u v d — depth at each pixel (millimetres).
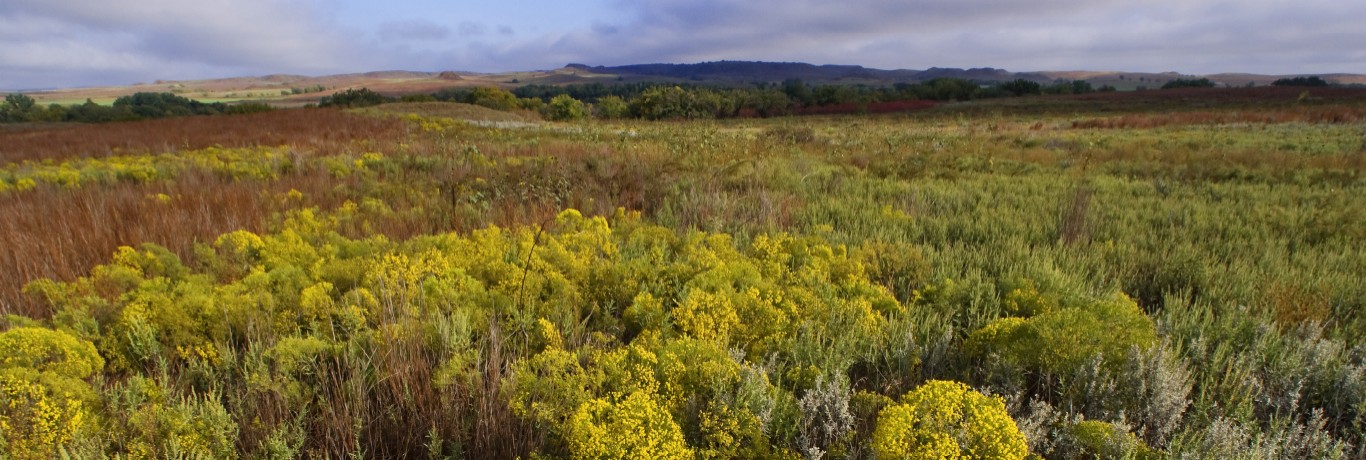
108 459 2154
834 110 54094
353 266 4035
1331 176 9375
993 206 7086
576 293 3713
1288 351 2957
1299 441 2332
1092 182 8914
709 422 2279
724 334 3047
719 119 48844
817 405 2443
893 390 2803
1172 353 2822
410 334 2793
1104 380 2594
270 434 2311
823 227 5523
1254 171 9797
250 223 5711
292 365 2598
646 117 47875
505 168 9297
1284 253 4910
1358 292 3771
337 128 21641
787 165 10398
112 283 3760
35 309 3537
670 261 4785
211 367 2744
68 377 2443
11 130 35844
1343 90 48625
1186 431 2283
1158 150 13742
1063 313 2881
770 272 4203
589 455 2029
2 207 6480
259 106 46594
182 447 2133
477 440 2322
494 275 4066
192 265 4531
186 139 18141
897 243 5000
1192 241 5367
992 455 1986
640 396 2191
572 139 18188
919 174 10172
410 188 7715
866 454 2277
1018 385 2707
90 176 9234
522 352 3039
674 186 7590
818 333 3102
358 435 2297
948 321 3500
